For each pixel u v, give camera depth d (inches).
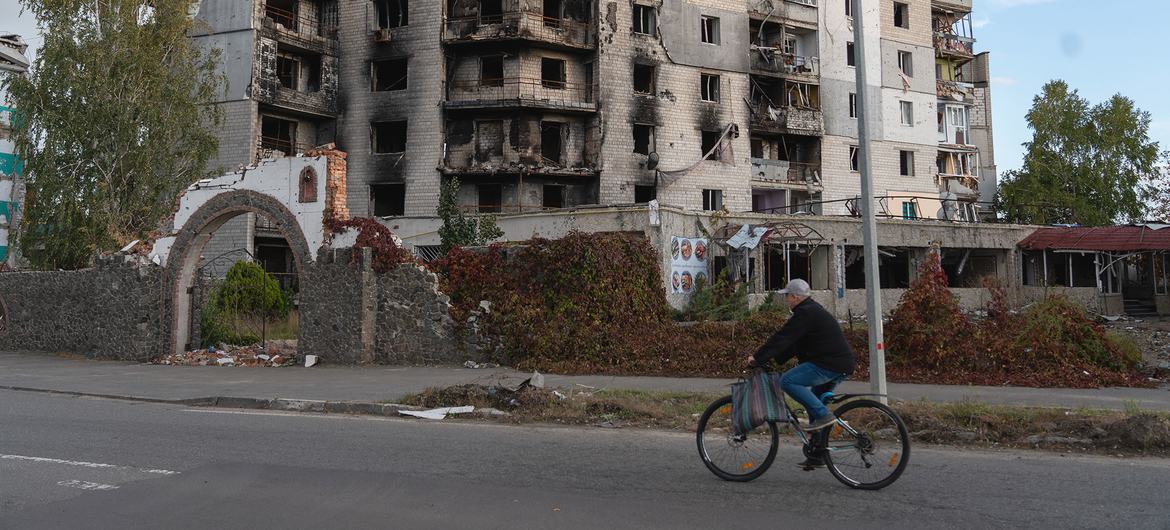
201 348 824.9
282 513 221.9
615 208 981.2
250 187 760.3
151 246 811.4
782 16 1624.0
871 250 366.6
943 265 1443.2
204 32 1400.1
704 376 566.3
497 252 695.1
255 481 261.6
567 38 1439.5
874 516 217.5
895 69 1770.4
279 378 597.3
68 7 1163.9
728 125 1537.9
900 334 578.6
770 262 1151.6
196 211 788.6
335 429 377.7
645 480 263.7
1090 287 1363.2
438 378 572.7
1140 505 227.8
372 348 699.4
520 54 1419.8
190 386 556.7
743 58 1573.6
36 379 618.2
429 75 1412.4
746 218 1083.3
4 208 1277.1
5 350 928.3
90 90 1150.3
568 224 1025.5
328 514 220.5
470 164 1411.2
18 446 329.7
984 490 247.4
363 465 288.5
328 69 1459.2
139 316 787.4
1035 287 1325.0
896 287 1373.0
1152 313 1348.4
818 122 1641.2
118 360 796.0
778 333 258.8
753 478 261.1
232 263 1346.0
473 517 216.7
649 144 1480.1
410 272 695.7
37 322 912.9
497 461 296.0
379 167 1425.9
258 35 1374.3
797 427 261.1
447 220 1109.1
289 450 319.3
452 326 675.4
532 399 422.9
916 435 339.0
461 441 341.1
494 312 668.1
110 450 319.9
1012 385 507.5
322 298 713.6
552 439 346.3
